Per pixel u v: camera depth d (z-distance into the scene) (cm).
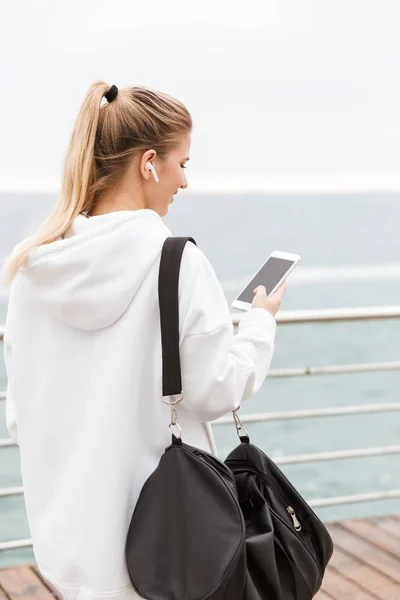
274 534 135
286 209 5231
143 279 129
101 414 130
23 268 131
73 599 137
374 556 265
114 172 136
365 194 5362
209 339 126
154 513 125
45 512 138
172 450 128
